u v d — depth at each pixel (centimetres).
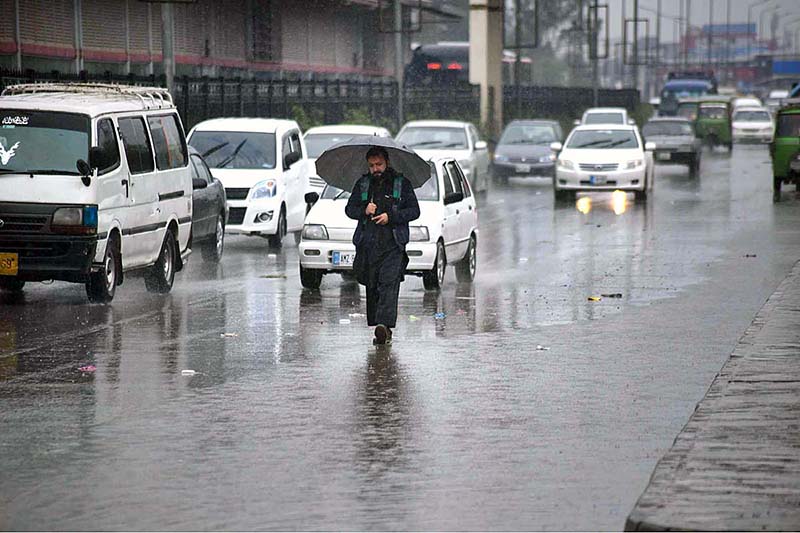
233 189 5519
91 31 9131
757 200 8350
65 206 3756
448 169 4553
